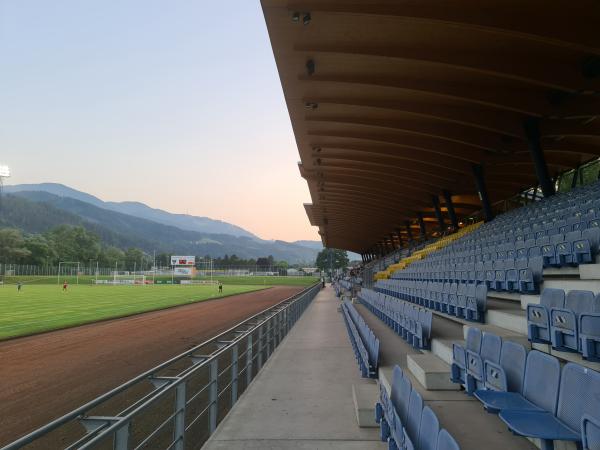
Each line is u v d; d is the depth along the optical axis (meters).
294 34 14.73
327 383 8.34
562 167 28.50
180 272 133.62
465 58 15.05
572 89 15.47
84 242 175.38
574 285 7.70
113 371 10.95
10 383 9.82
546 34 12.59
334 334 15.53
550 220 14.82
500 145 22.30
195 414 7.25
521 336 6.65
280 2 13.02
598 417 2.86
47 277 104.62
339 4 12.88
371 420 5.82
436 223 55.31
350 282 42.12
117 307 32.03
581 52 14.75
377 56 15.14
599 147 23.50
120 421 3.16
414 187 36.03
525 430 3.13
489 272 11.41
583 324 4.50
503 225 19.97
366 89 18.80
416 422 3.47
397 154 27.09
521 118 20.02
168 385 4.18
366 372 7.90
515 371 4.23
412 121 22.23
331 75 17.58
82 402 8.26
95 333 18.31
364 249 107.75
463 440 3.88
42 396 8.72
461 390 5.70
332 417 6.27
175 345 14.98
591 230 9.32
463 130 22.16
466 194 36.03
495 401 3.80
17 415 7.53
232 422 6.08
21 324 21.28
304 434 5.58
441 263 19.70
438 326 9.78
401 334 10.88
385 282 24.33
